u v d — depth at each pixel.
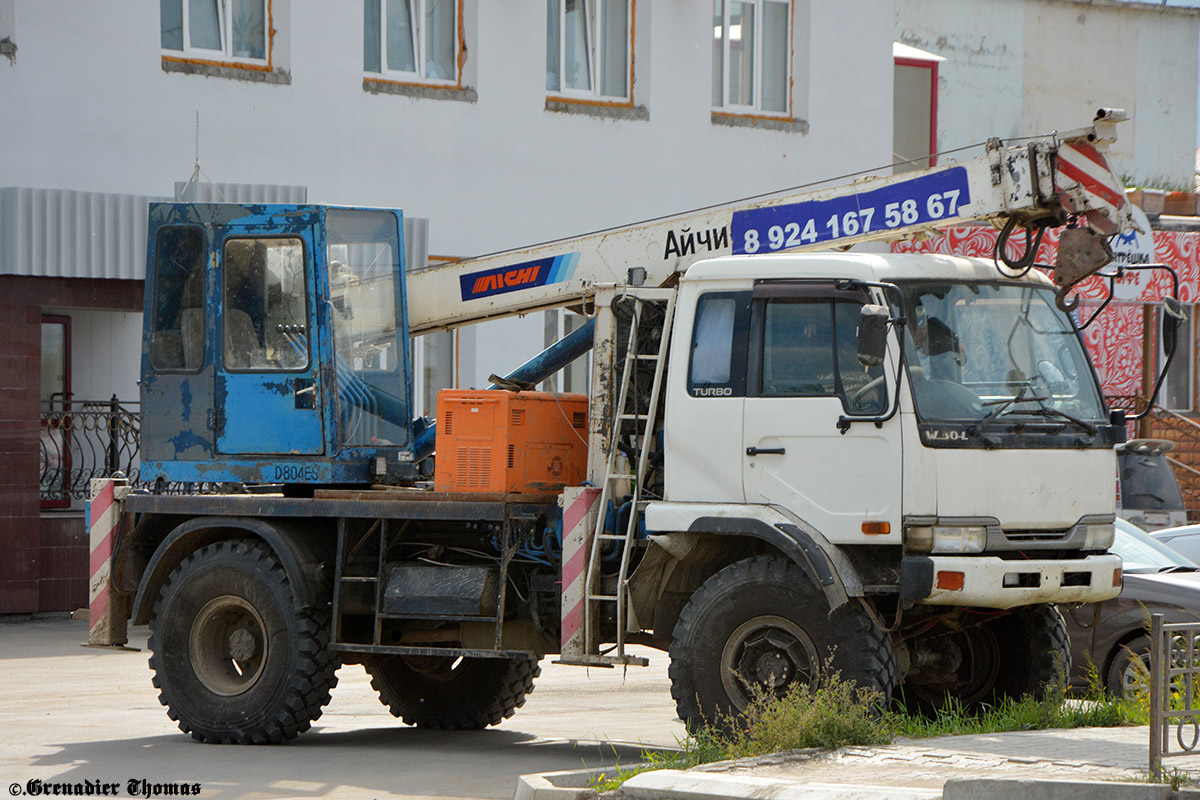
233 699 30.38
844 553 25.47
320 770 27.23
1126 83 100.50
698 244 30.34
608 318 28.34
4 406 49.44
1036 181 26.73
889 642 25.41
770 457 25.91
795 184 66.00
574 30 62.16
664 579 27.12
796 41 66.56
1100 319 75.00
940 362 25.62
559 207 61.00
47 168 52.03
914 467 24.91
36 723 33.22
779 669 25.52
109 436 54.47
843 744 23.80
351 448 31.56
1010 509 25.33
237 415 31.92
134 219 49.62
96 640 32.53
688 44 63.53
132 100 53.47
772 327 26.27
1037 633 28.36
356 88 57.31
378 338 32.31
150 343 32.59
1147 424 72.69
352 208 32.25
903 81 77.81
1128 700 28.75
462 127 59.19
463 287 33.00
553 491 30.02
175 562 31.92
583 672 44.41
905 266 26.11
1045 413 25.94
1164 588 33.00
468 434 29.81
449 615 29.06
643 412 28.23
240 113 55.34
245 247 32.06
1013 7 96.62
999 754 22.91
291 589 29.97
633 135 62.44
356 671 44.72
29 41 51.72
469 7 59.59
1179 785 19.83
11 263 48.09
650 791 21.67
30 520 50.12
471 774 26.83
